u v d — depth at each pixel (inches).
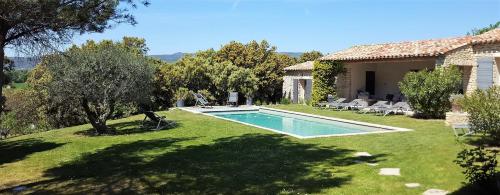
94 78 579.8
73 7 309.7
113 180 347.3
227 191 304.0
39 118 1076.5
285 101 1298.0
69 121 1019.3
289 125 815.1
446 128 594.2
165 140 554.3
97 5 324.2
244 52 1509.6
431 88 715.4
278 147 480.4
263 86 1434.5
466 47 780.0
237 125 701.3
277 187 309.7
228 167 382.9
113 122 800.3
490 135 450.6
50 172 387.9
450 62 765.3
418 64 956.0
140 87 615.5
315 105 1075.9
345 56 1039.0
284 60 1547.7
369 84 1111.6
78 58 577.3
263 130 632.4
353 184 311.6
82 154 471.5
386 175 334.0
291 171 360.5
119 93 592.4
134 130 666.8
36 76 1032.2
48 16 304.2
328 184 313.9
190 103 1250.6
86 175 370.0
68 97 581.0
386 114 832.9
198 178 345.1
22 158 455.8
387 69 1055.0
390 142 486.3
